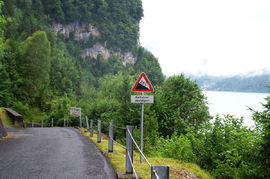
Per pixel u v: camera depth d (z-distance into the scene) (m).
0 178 4.92
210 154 8.23
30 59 64.44
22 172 5.38
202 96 23.64
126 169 5.32
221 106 155.25
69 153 7.64
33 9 188.88
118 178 5.04
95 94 66.50
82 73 172.38
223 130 8.19
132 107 16.70
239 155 7.24
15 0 175.00
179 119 19.92
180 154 9.41
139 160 7.34
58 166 5.95
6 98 49.97
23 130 16.38
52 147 8.71
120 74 71.94
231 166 7.52
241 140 7.30
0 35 21.95
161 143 12.09
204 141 8.52
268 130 5.95
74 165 6.09
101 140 11.02
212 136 8.28
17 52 64.19
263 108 5.95
